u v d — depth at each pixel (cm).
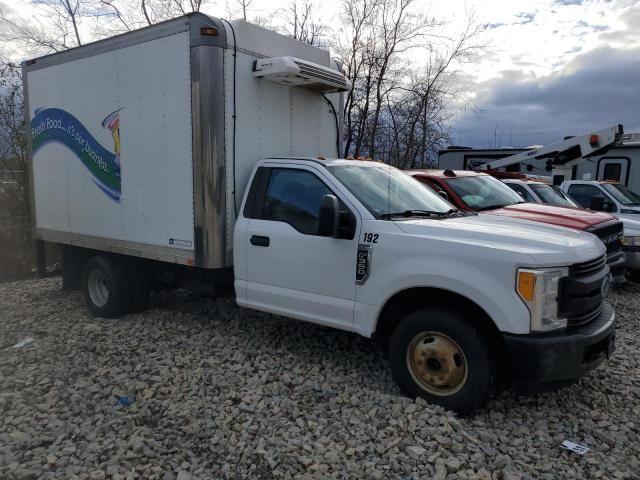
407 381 430
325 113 666
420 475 330
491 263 388
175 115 548
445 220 470
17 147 1250
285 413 407
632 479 335
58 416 399
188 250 553
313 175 501
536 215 762
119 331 606
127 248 629
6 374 480
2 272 1220
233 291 596
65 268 762
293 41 607
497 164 1390
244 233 530
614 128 1202
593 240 450
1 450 348
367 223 454
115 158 627
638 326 667
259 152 573
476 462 344
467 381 400
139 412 404
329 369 496
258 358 514
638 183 1443
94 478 319
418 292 433
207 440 367
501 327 383
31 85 756
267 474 330
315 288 483
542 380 377
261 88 568
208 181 525
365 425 385
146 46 569
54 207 746
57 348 547
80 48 657
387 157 1981
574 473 338
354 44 1852
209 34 512
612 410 429
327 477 325
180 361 504
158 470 329
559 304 388
